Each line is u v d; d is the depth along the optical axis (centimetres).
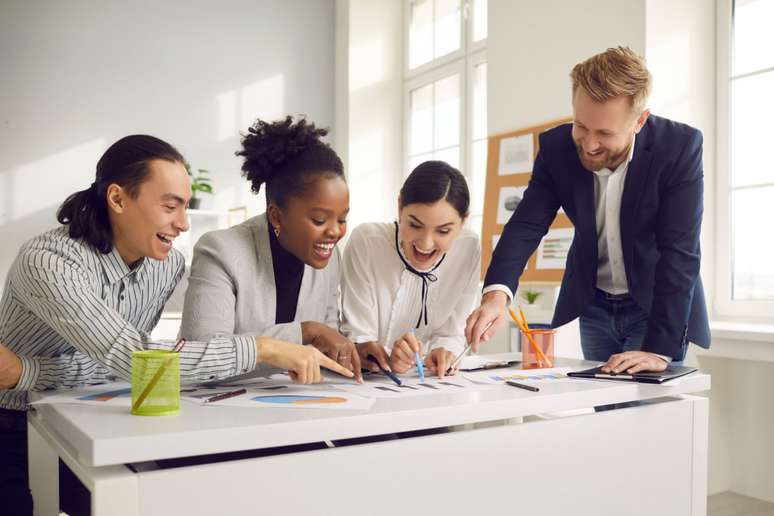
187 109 459
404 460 94
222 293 124
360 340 154
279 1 488
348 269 161
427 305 161
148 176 110
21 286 107
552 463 109
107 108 438
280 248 133
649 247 155
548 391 112
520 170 335
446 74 454
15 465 124
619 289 167
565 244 312
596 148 141
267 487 84
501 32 346
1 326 117
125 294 121
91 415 90
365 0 485
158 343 104
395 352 129
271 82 485
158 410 89
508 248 162
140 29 447
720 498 265
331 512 89
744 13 272
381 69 489
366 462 91
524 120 334
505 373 135
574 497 112
